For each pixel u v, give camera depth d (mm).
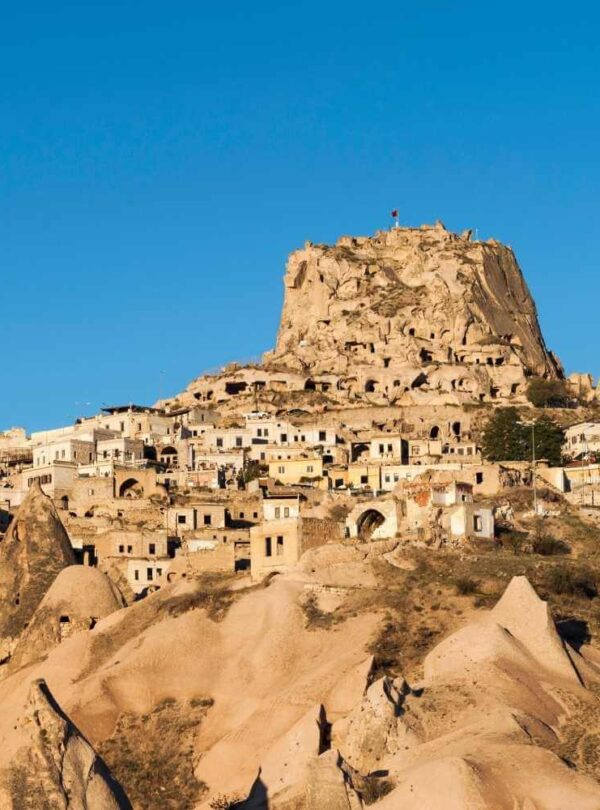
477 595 168375
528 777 119688
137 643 168375
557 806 116875
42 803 110438
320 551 179500
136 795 148500
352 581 174000
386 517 192750
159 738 154875
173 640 165875
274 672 160000
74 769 111938
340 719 142500
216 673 162500
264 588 173750
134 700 160375
